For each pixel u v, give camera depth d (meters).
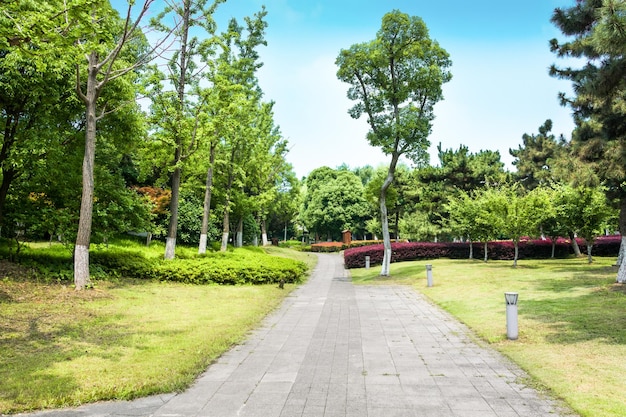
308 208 57.78
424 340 7.97
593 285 13.34
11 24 6.91
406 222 33.41
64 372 5.77
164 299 12.01
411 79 19.19
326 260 35.25
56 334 7.79
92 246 18.31
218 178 26.44
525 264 23.19
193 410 4.66
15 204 13.92
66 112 13.58
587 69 12.75
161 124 16.94
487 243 28.11
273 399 4.97
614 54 7.21
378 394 5.11
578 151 13.34
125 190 15.68
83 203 12.21
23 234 14.12
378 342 7.85
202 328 8.67
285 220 58.94
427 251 28.19
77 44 10.45
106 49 12.45
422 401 4.86
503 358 6.64
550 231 26.11
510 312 7.76
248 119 24.27
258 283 16.70
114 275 14.77
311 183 60.91
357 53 19.05
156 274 15.37
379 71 19.28
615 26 6.45
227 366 6.34
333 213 54.31
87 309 9.96
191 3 17.44
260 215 42.09
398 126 18.48
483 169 30.92
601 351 6.56
